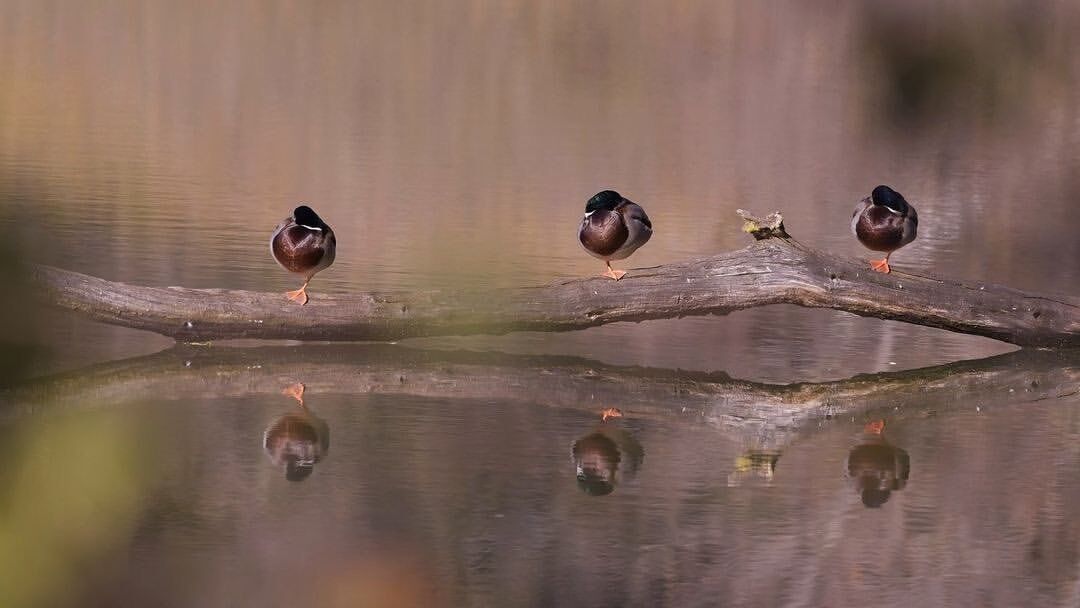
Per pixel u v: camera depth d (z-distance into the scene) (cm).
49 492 298
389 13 3522
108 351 1312
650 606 721
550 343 1430
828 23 2941
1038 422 1163
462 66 3231
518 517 865
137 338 1365
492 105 3008
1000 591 759
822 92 2869
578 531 843
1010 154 2533
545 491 927
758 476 983
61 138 2469
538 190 2270
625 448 1051
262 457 981
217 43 3347
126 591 637
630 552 803
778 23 3056
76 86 2931
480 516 862
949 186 2375
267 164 2380
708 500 922
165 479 912
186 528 805
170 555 750
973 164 2511
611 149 2673
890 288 1360
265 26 3444
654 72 3241
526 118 2911
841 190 2386
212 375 1245
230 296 1309
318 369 1292
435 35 3375
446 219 1966
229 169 2323
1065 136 2467
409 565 408
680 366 1352
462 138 2709
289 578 708
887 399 1241
